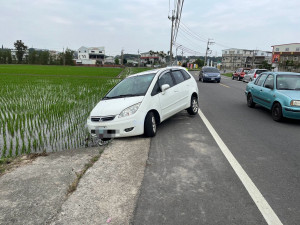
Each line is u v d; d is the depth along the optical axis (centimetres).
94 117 567
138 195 327
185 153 477
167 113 665
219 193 330
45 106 1036
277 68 6550
